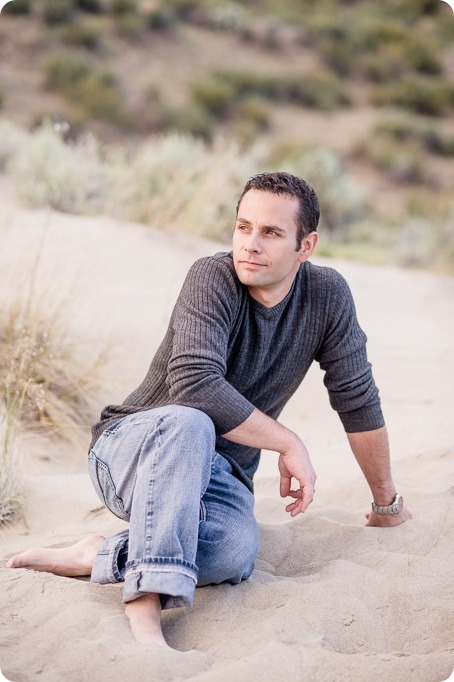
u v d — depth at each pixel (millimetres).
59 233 5672
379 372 4746
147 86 19219
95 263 5227
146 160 7504
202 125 17562
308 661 1860
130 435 2162
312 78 21438
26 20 20219
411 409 4277
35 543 2596
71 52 19531
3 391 3648
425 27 26266
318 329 2387
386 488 2600
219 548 2143
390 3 26984
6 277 4355
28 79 17922
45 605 2086
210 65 21422
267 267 2182
